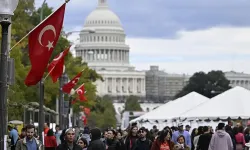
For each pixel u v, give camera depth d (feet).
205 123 229.66
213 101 224.74
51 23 95.61
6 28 83.56
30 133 97.04
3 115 82.99
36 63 96.02
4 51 83.56
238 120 216.74
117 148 115.34
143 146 115.96
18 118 209.36
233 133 161.17
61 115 247.91
